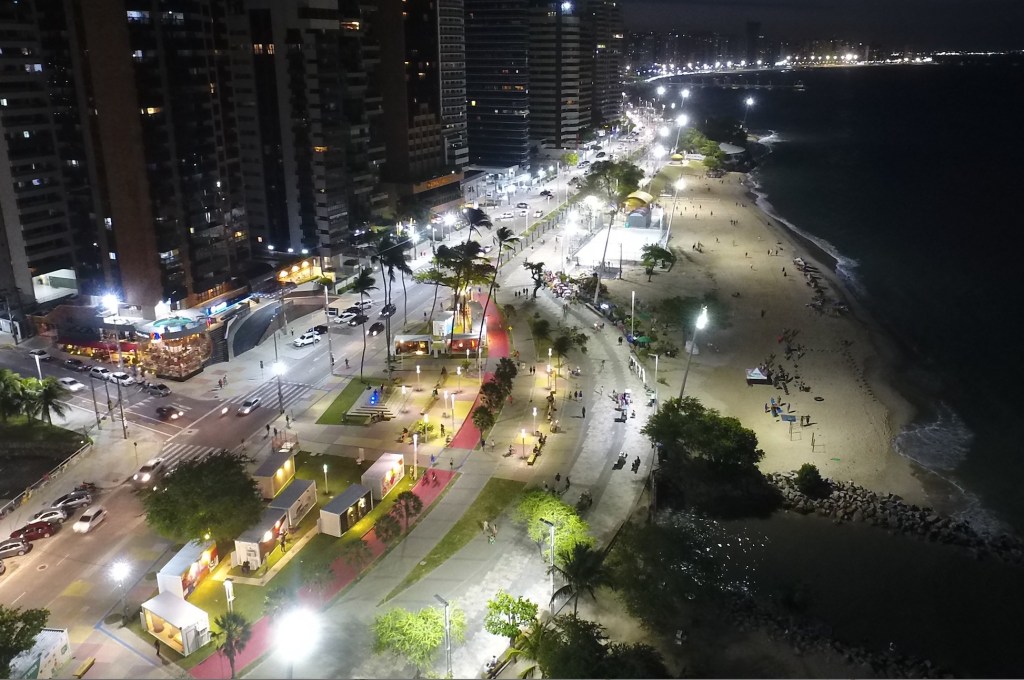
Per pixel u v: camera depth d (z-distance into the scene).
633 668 58.94
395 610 62.44
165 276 127.81
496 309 148.38
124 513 81.94
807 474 90.88
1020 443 104.81
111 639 63.53
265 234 168.00
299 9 150.12
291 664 55.25
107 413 104.94
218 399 109.56
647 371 120.81
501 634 60.75
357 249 172.00
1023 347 138.50
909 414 112.06
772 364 126.38
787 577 77.50
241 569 72.25
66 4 116.81
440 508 82.38
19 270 128.25
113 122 120.12
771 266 182.62
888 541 83.38
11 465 91.88
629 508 82.88
